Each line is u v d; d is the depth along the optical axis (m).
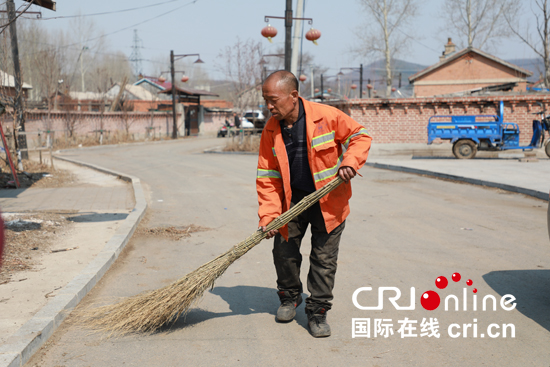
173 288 3.57
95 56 62.94
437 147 22.09
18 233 6.41
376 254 5.79
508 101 21.58
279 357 3.23
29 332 3.40
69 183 12.87
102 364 3.16
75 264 5.23
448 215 8.18
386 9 38.59
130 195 10.58
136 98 53.38
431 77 32.34
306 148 3.44
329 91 46.97
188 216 8.31
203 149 26.91
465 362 3.13
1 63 13.39
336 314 3.97
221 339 3.51
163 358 3.23
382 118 22.72
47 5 8.85
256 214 8.47
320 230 3.54
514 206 8.99
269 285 4.73
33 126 27.23
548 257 5.58
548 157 18.20
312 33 15.91
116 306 3.73
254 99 29.80
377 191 10.95
